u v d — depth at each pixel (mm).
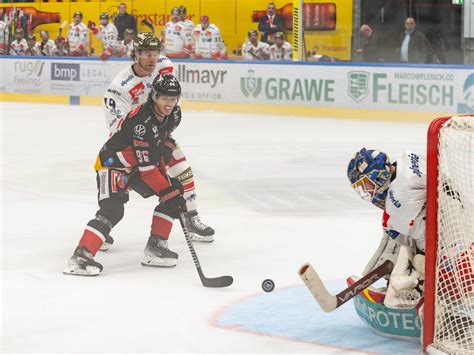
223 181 14062
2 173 15148
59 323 6562
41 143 19578
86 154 17719
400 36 25734
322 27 27266
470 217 5711
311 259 8656
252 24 29203
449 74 22516
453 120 5551
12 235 9930
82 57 29438
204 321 6582
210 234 9469
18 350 5934
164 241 8414
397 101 23453
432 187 5539
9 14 32906
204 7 29875
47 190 13273
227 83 26562
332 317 6648
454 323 5680
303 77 25062
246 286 7633
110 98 8867
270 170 15234
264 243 9445
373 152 5852
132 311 6875
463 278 5582
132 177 8188
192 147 18453
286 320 6586
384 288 6180
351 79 24188
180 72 27531
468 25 24938
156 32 30938
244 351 5879
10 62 31203
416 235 5793
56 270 8281
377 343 6008
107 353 5863
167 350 5914
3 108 28703
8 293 7441
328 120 24141
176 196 7770
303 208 11648
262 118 24766
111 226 8188
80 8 31797
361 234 9891
